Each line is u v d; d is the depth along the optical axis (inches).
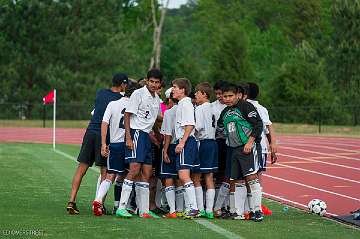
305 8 7815.0
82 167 1166.3
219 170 1209.4
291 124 4456.2
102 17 5718.5
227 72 5078.7
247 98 1210.0
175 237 944.9
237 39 5113.2
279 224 1090.1
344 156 2566.4
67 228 993.5
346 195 1520.7
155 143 1205.1
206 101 1180.5
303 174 1946.4
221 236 962.7
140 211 1153.4
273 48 7386.8
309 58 5413.4
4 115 5231.3
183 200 1204.5
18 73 5462.6
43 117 4859.7
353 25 5319.9
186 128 1135.0
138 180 1153.4
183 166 1143.6
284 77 4758.9
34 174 1740.9
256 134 1114.1
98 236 938.7
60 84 5383.9
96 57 5585.6
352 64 5255.9
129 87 1170.6
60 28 5561.0
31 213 1126.4
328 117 4525.1
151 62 6038.4
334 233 1012.5
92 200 1321.4
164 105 1298.0
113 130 1144.8
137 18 7076.8
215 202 1226.0
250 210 1167.6
